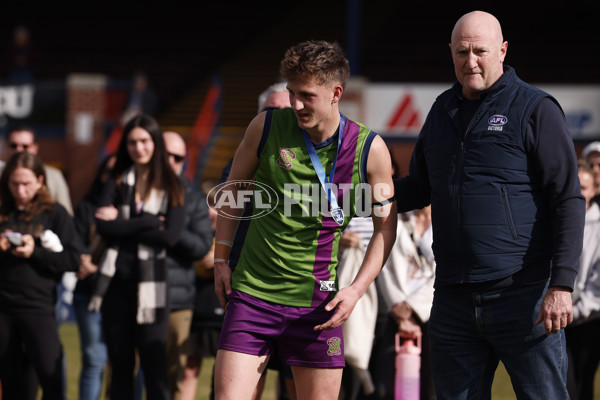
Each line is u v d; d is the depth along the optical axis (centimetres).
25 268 1556
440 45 6925
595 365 1716
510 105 1103
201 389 2217
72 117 5572
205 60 7019
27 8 7794
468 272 1113
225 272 1134
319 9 7550
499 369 2533
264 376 1469
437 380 1169
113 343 1572
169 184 1633
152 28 7512
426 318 1595
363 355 1579
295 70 1027
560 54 6644
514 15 7188
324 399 1120
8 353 1572
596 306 1666
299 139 1084
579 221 1074
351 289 1094
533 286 1099
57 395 1575
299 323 1099
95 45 7350
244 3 7694
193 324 1877
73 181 5522
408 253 1628
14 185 1595
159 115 6331
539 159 1088
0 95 5644
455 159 1125
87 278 1770
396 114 5294
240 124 6231
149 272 1570
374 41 6950
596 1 7150
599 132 5134
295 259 1094
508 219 1096
